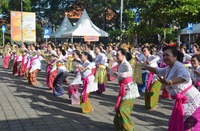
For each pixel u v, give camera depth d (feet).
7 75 49.90
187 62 29.14
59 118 22.36
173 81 13.87
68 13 126.62
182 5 26.20
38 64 39.47
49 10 128.77
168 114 23.79
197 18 26.32
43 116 22.94
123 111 18.20
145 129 19.66
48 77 35.24
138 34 34.83
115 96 31.50
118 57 19.10
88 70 24.36
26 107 25.96
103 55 32.63
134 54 31.86
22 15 91.66
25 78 45.68
